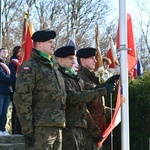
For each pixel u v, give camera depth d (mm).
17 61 8109
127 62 5246
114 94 8219
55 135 5000
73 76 5715
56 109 5027
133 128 8188
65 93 5199
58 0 31203
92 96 5379
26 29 8609
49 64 5148
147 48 31578
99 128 5949
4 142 7930
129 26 5590
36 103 5047
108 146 8297
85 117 5684
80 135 5582
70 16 31219
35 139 4926
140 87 8195
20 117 4898
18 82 4961
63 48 5750
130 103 8203
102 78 8445
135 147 8156
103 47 28547
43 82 5039
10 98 8164
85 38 30578
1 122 8023
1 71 7812
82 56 6023
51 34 5223
